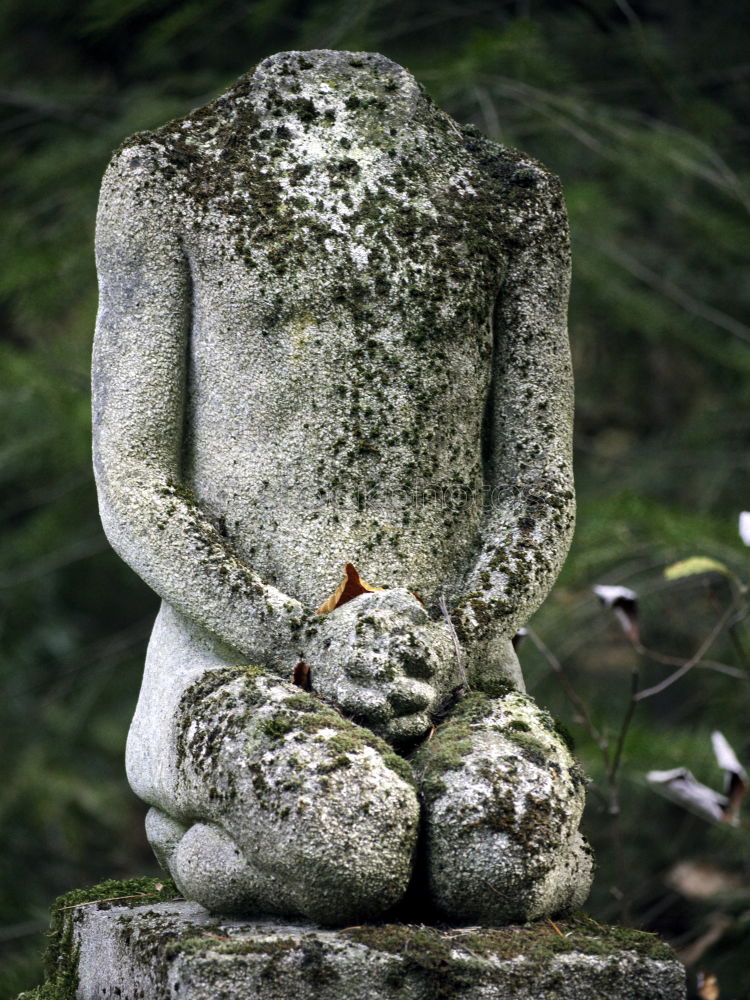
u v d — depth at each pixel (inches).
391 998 186.9
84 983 223.1
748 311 527.5
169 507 227.3
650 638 495.2
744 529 291.9
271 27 505.7
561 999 191.2
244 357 232.2
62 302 483.8
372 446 231.5
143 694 233.6
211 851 203.6
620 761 391.5
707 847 452.1
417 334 234.5
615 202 510.3
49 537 519.2
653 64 444.5
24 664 554.9
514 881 198.5
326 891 192.9
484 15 498.3
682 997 196.5
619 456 522.0
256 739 200.2
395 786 196.2
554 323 246.1
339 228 235.3
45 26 548.7
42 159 477.4
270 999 185.0
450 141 248.1
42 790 532.4
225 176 236.5
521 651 432.8
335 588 227.5
